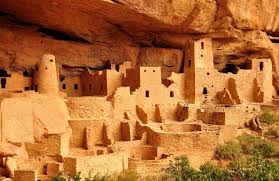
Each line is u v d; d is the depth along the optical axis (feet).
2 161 91.71
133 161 103.24
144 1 113.29
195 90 130.52
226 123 122.72
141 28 126.52
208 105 128.77
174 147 110.63
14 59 123.75
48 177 92.89
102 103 115.44
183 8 118.93
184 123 120.67
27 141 101.24
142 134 112.88
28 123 102.94
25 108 103.14
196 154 111.24
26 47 124.77
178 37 131.85
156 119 123.95
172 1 116.37
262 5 128.98
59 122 107.96
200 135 112.06
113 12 115.34
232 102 130.21
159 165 103.55
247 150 115.44
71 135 109.60
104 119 113.09
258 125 124.47
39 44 126.41
